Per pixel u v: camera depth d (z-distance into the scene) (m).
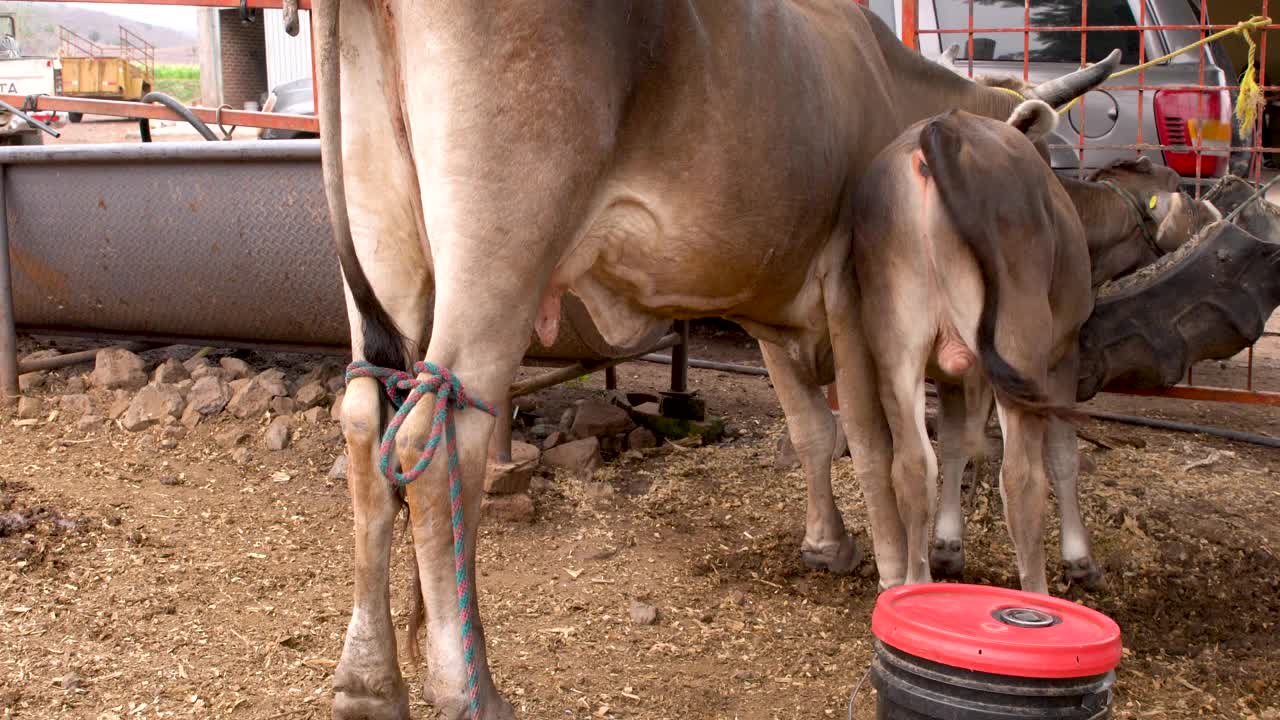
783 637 4.15
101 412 5.92
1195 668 4.07
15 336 6.04
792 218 3.68
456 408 3.00
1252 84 5.79
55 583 4.16
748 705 3.64
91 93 13.48
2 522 4.52
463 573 3.06
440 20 2.93
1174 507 5.67
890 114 4.30
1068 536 4.72
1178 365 5.26
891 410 3.83
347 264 3.03
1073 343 4.44
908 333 3.76
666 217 3.39
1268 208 5.50
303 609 4.12
